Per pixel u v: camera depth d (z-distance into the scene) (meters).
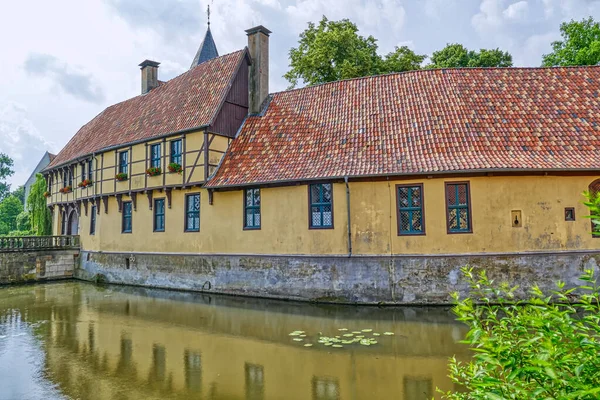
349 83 17.53
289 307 13.46
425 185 13.27
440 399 6.28
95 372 7.93
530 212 12.84
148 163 19.14
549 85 15.12
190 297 15.95
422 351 8.65
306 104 17.55
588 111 14.02
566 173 12.87
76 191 24.77
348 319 11.62
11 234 43.50
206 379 7.43
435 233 13.10
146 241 19.31
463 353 8.45
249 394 6.71
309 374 7.52
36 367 8.30
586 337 2.57
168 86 22.30
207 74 19.80
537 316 2.83
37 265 22.97
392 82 16.62
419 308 12.73
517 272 12.70
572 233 12.77
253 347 9.30
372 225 13.59
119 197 20.84
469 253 12.88
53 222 29.38
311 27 28.77
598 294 2.89
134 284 19.72
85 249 23.66
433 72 16.34
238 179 15.45
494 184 12.94
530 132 13.58
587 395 2.31
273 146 16.28
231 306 13.95
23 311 14.27
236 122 17.81
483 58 29.39
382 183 13.59
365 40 28.25
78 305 15.18
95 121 27.25
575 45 26.50
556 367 2.51
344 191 13.95
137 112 22.47
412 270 13.16
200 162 16.70
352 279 13.65
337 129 15.62
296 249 14.59
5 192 67.44
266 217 15.28
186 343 9.81
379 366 7.84
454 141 13.55
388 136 14.47
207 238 16.86
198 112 17.62
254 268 15.42
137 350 9.34
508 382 2.71
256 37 18.67
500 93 14.99
